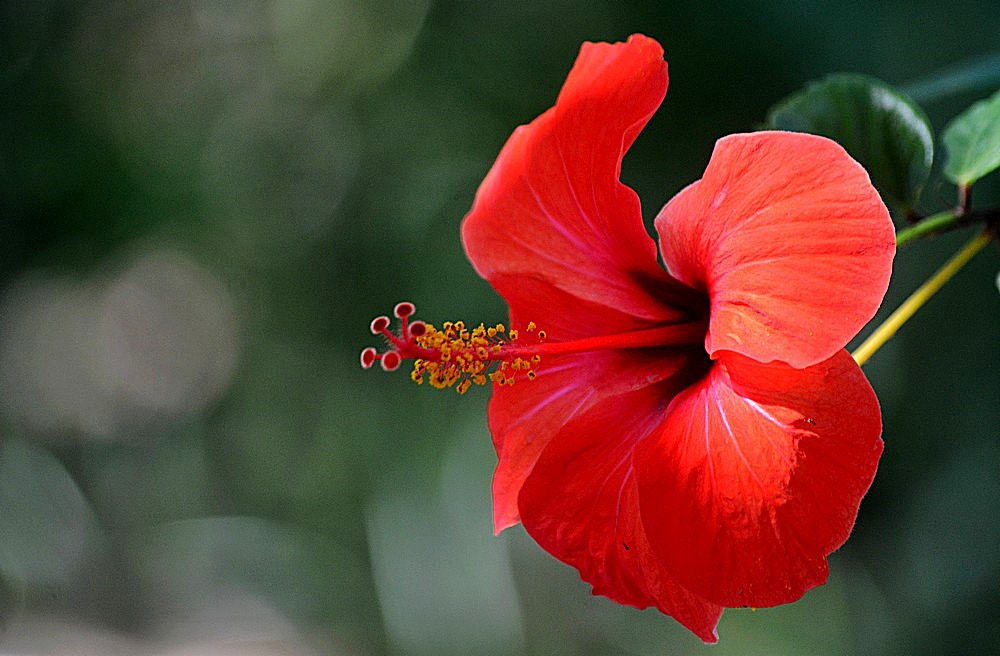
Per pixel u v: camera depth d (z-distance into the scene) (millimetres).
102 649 2143
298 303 1933
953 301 1540
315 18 1855
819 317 806
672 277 851
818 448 811
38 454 2434
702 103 1542
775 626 1623
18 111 1888
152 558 2398
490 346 844
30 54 1918
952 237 1518
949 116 1387
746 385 821
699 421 829
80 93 1929
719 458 822
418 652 1709
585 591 1747
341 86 1846
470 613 1683
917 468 1618
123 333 2578
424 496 1722
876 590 1639
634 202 844
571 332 861
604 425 849
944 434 1587
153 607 2334
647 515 827
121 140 1921
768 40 1495
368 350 836
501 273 862
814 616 1625
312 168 1914
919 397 1590
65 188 1870
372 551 1765
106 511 2525
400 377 1786
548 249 858
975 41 1448
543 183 854
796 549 812
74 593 2342
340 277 1872
